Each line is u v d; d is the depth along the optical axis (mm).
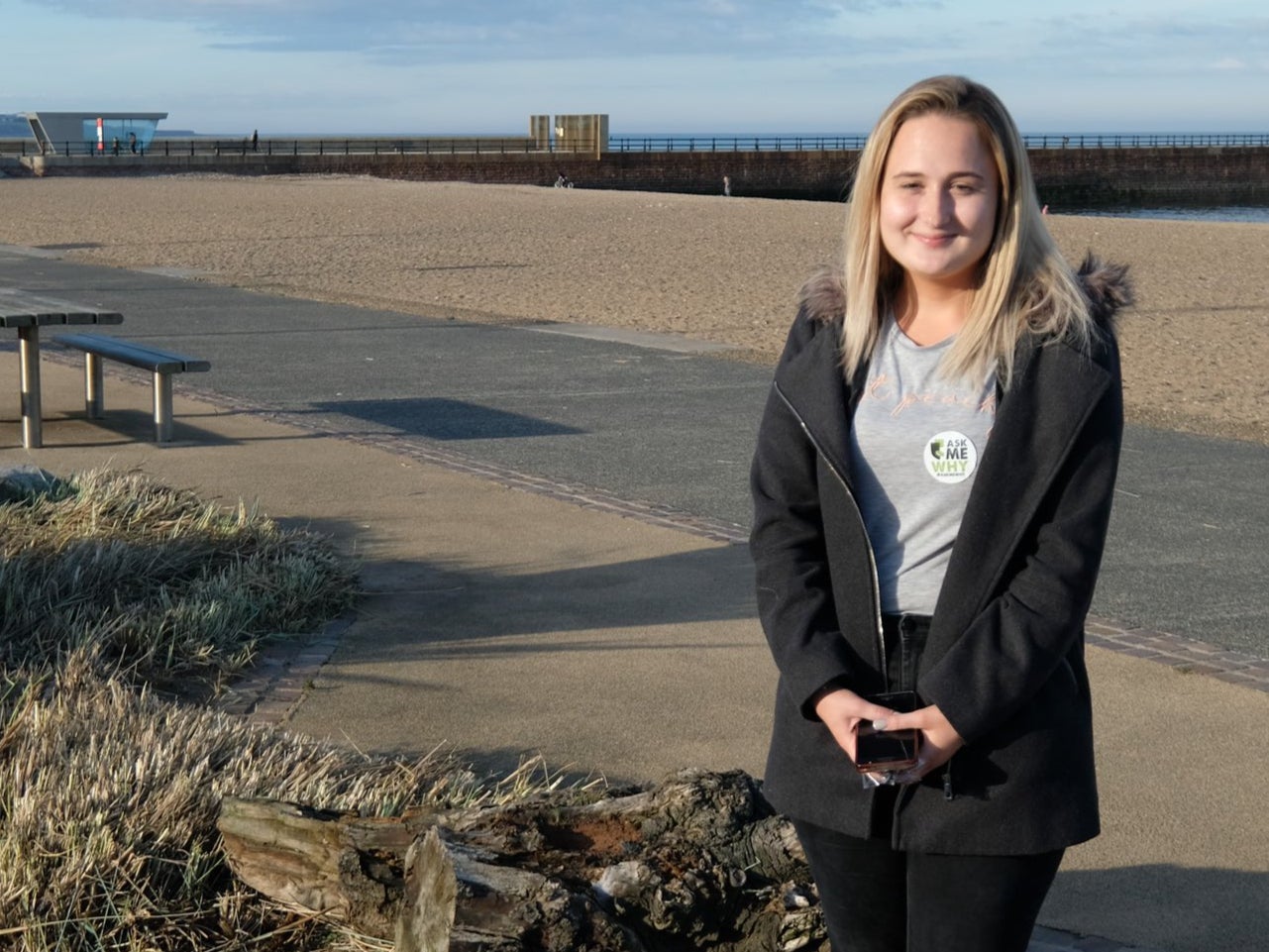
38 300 9695
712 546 7109
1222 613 6219
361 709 4922
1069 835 2098
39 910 3186
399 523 7441
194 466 8719
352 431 10016
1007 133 2137
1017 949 2148
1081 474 2072
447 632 5758
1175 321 18094
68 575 5754
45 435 9641
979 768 2090
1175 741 4785
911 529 2143
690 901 2807
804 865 2893
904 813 2109
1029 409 2076
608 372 13102
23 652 5031
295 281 22156
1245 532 7652
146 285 21047
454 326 16562
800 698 2109
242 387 11906
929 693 2033
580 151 85812
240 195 50281
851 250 2223
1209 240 33062
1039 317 2090
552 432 10133
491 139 87188
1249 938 3512
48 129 75312
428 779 4219
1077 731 2135
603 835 3047
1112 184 95312
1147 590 6555
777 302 19562
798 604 2174
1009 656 2029
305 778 3881
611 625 5879
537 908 2654
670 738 4719
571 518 7625
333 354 14125
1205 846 4016
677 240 31953
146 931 3225
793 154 88438
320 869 3287
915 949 2166
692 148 93125
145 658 5137
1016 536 2070
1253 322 17953
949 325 2209
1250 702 5152
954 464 2111
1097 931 3547
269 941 3258
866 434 2168
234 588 5863
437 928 2758
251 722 4531
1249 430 10703
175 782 3617
